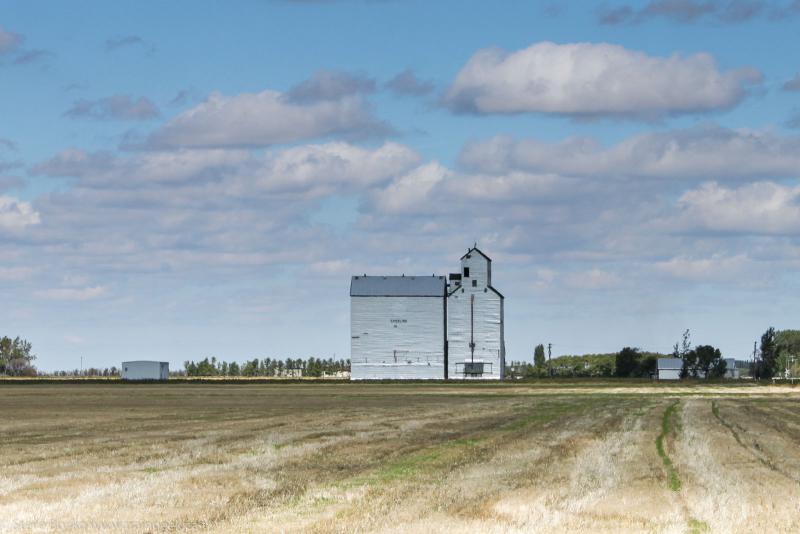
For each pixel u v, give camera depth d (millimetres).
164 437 59625
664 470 42562
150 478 39500
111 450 51344
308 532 27953
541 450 51156
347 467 43375
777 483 38812
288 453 49406
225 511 31562
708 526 29578
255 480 38844
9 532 28484
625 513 31578
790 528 29484
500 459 46781
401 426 68625
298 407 95812
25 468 43375
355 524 29156
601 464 44750
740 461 46594
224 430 65250
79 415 83562
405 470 42219
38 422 74500
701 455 49125
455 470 42250
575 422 72938
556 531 28578
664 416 80625
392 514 30953
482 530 28328
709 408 93625
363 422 73000
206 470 42281
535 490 36250
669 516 31109
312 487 36906
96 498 34344
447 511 31594
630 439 58125
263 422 73438
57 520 30266
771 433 63594
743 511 32156
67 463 45281
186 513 31281
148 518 30469
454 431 64062
